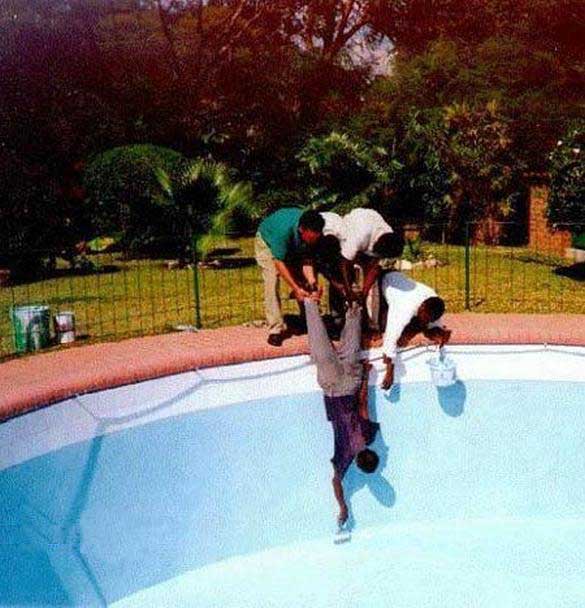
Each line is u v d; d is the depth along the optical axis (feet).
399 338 21.26
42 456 17.97
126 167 42.57
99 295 31.63
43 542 17.71
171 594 19.26
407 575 19.66
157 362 20.38
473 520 22.02
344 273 20.51
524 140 50.85
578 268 36.29
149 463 19.88
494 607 18.33
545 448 22.04
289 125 68.90
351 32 81.30
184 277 37.09
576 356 21.74
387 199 49.29
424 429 21.85
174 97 64.90
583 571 19.60
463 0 79.92
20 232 39.27
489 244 49.16
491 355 21.90
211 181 41.73
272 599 18.85
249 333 23.11
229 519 20.80
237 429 20.92
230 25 74.33
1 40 53.67
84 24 59.31
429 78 60.39
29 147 53.52
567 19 75.82
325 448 21.59
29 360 21.30
